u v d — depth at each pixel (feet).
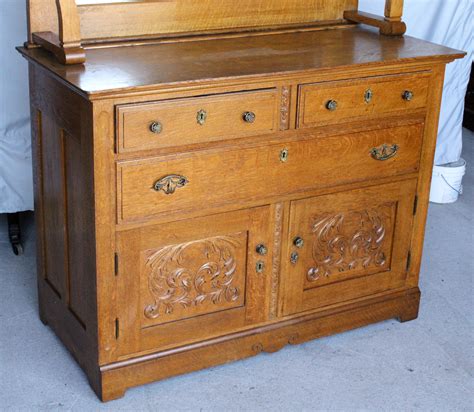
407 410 7.60
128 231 7.12
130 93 6.57
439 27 11.84
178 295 7.61
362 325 8.81
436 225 11.50
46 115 7.64
